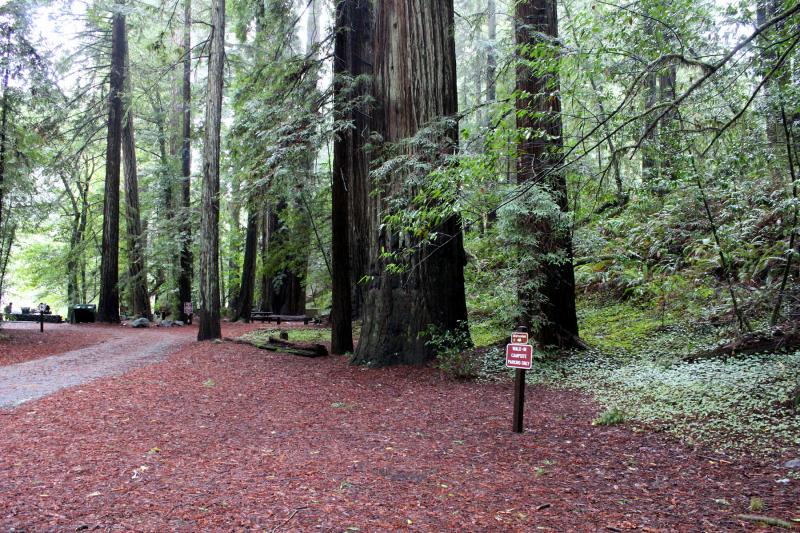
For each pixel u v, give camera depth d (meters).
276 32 15.05
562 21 10.55
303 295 26.17
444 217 4.98
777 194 7.84
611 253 11.65
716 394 6.36
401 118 10.38
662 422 5.90
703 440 5.23
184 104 24.75
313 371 10.09
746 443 4.99
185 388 8.27
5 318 27.05
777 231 8.15
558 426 6.21
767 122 6.75
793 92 5.86
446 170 4.86
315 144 11.73
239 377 9.39
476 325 14.51
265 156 13.07
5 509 3.57
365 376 9.53
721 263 8.41
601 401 7.10
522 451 5.36
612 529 3.48
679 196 8.45
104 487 4.11
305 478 4.52
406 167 9.39
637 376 7.86
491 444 5.64
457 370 9.09
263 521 3.56
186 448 5.35
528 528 3.52
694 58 4.75
